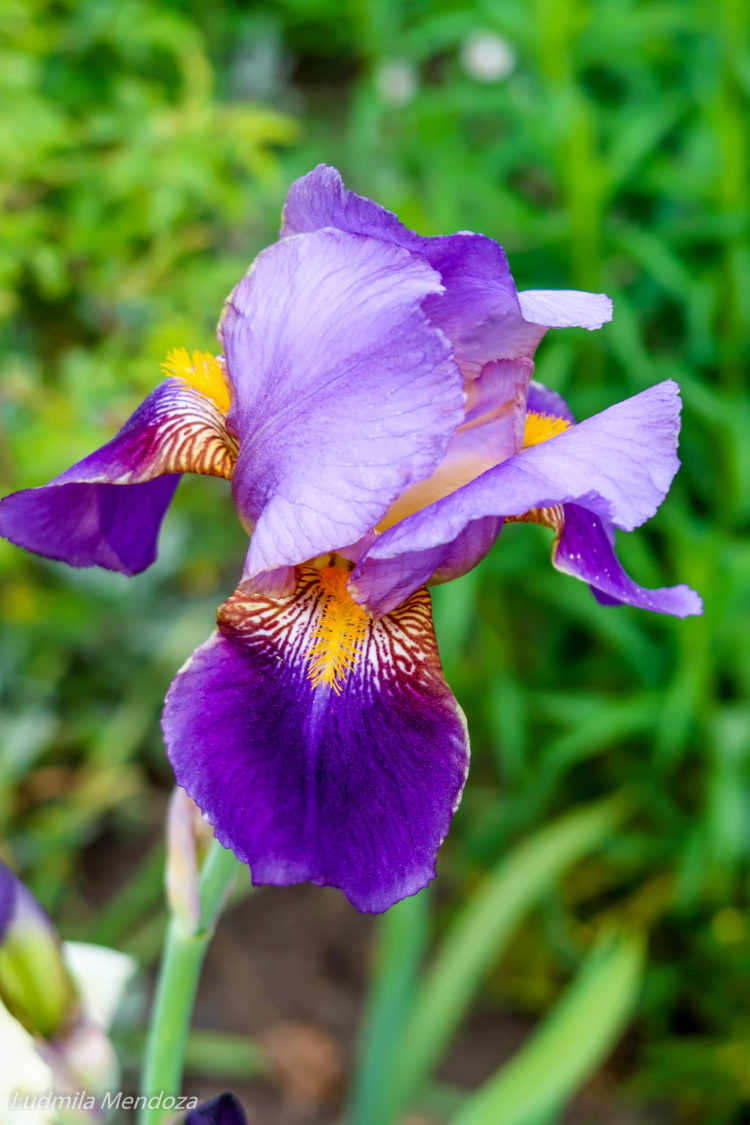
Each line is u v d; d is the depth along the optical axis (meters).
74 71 0.92
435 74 1.15
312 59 1.35
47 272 0.77
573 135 0.74
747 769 0.74
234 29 1.21
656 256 0.77
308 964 0.85
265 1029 0.81
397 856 0.36
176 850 0.40
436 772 0.36
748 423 0.76
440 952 0.85
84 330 0.87
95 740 0.89
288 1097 0.77
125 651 0.91
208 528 0.92
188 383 0.40
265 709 0.36
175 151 0.79
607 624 0.75
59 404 0.77
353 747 0.36
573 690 0.85
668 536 0.80
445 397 0.35
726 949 0.76
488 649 0.80
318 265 0.36
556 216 0.79
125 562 0.42
